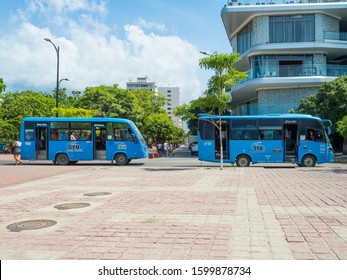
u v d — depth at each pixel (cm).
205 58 1916
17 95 5509
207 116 2316
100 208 856
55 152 2498
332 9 3572
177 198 995
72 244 568
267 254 515
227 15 3691
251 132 2281
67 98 6588
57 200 980
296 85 3544
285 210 823
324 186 1253
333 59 3988
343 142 3469
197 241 579
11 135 5091
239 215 771
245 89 3797
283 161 2261
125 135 2508
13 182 1445
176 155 4656
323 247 545
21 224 702
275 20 3659
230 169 2050
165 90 17512
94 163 2773
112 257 506
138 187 1242
